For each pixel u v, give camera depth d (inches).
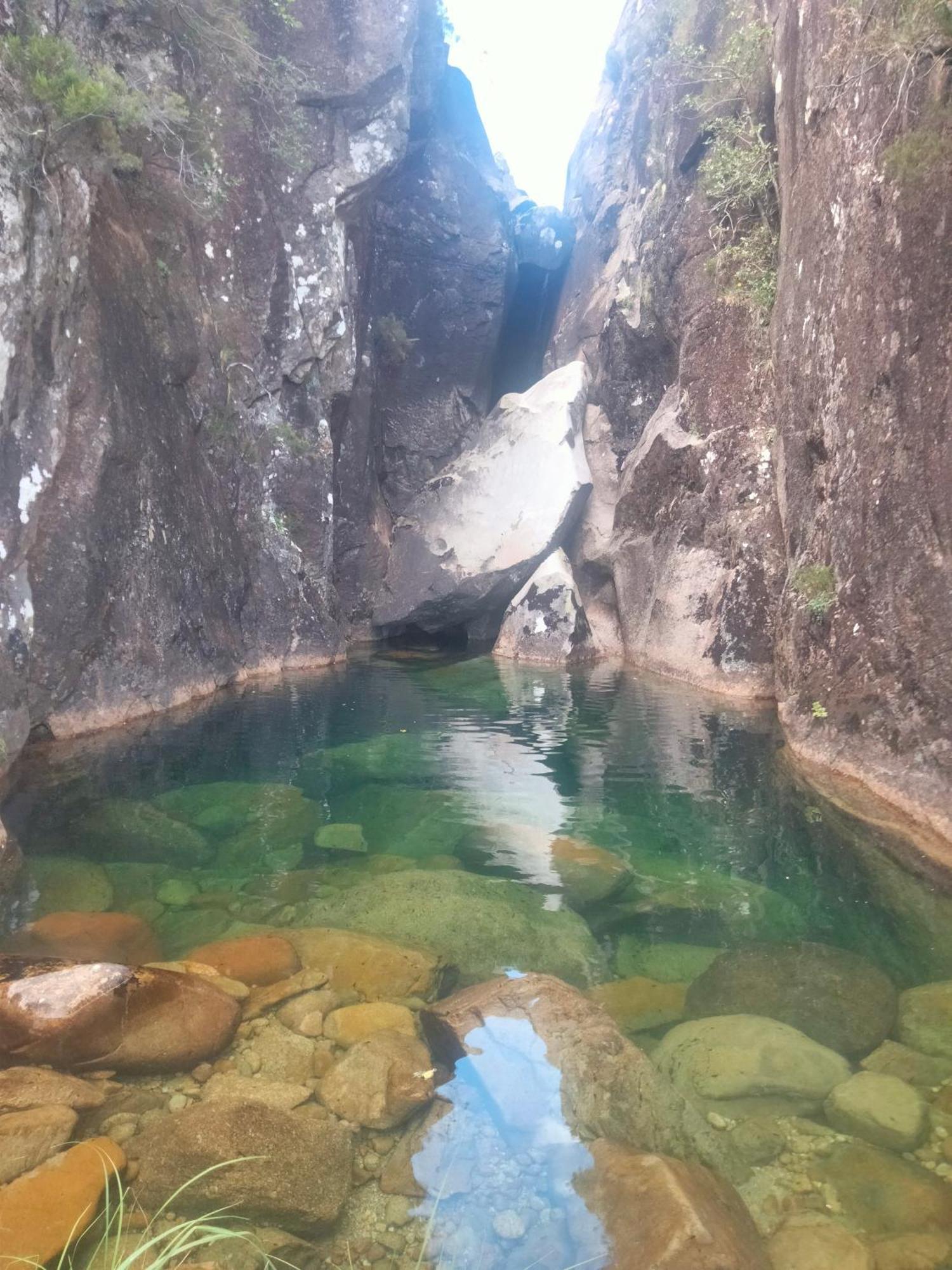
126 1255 82.0
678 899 167.2
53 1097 103.5
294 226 467.8
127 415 313.9
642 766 259.9
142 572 323.3
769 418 391.9
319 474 485.4
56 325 274.5
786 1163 93.8
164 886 173.3
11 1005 115.8
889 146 220.1
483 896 163.0
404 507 658.2
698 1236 78.9
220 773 251.3
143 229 367.9
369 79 484.4
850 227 254.4
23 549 264.8
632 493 497.7
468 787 239.6
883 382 227.8
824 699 255.6
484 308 681.0
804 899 166.6
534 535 534.3
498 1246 84.0
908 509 212.1
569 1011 120.6
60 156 277.4
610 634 518.3
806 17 307.9
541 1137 98.0
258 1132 97.2
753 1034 116.4
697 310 451.2
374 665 467.2
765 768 255.6
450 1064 111.0
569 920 157.5
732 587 388.5
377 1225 87.4
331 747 282.0
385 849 194.1
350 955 139.9
